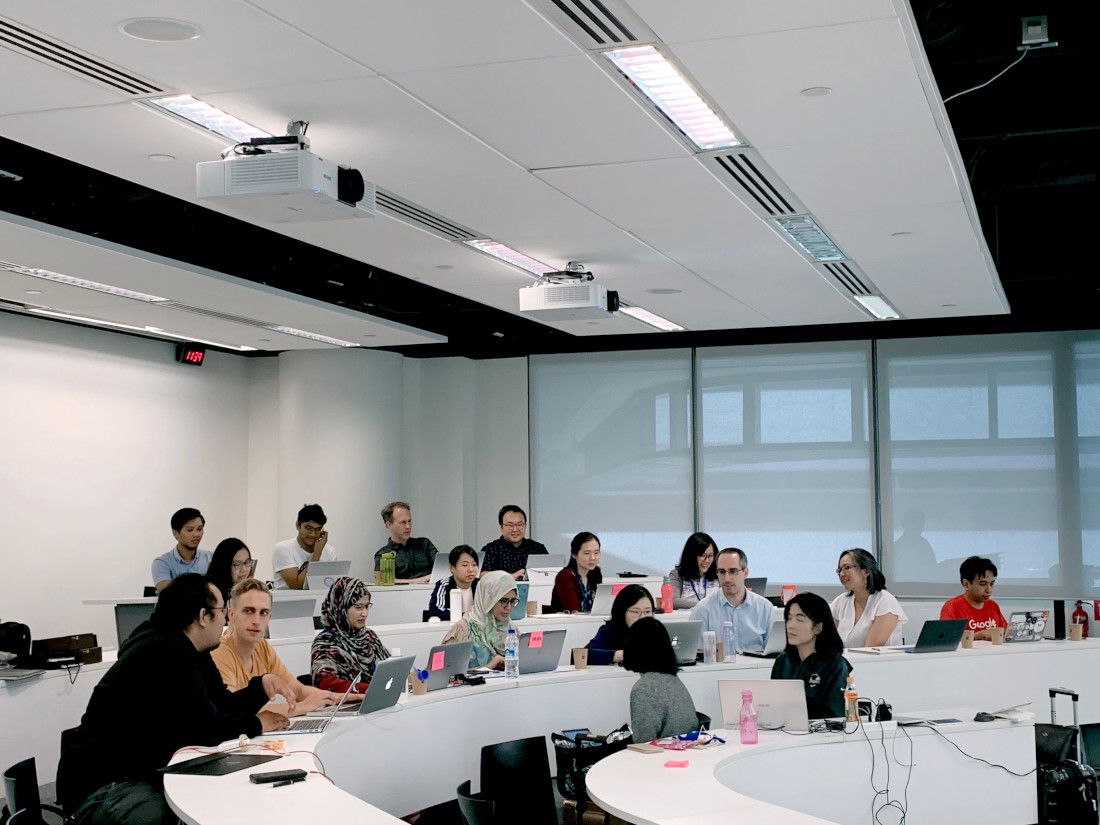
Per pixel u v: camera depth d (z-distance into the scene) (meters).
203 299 8.66
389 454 12.24
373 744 5.06
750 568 11.99
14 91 4.41
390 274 9.41
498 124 4.85
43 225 6.53
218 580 7.51
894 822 5.10
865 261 7.70
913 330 11.58
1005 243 8.90
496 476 12.95
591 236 6.86
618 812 3.80
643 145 5.16
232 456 12.41
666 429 12.42
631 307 9.39
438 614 8.22
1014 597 11.16
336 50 4.06
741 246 7.14
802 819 3.66
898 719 5.38
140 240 8.23
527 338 12.45
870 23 3.89
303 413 11.95
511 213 6.30
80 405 10.41
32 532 9.88
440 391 13.05
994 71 5.76
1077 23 5.10
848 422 11.79
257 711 4.81
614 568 12.46
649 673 5.17
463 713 5.75
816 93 4.55
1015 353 11.30
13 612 9.67
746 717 4.86
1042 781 5.54
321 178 4.82
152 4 3.65
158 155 5.20
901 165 5.52
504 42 4.01
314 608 7.91
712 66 4.26
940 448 11.48
